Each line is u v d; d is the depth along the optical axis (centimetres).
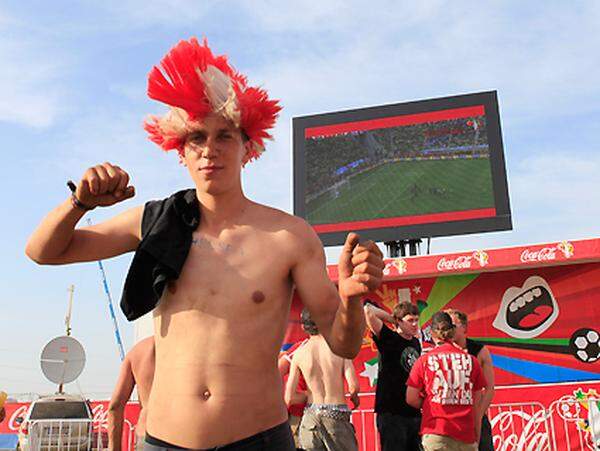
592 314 963
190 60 187
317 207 1293
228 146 192
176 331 183
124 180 172
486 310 1008
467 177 1230
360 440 871
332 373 545
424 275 1029
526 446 841
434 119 1295
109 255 198
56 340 1205
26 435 977
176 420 174
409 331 556
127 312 184
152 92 187
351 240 167
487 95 1282
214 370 175
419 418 527
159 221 190
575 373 947
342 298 168
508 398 887
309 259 194
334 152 1330
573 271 983
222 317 180
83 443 906
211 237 191
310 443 529
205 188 191
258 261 188
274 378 185
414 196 1245
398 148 1295
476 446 479
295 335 1032
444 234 1204
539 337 977
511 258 977
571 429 839
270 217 199
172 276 183
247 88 201
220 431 171
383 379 538
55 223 177
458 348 493
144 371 396
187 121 190
